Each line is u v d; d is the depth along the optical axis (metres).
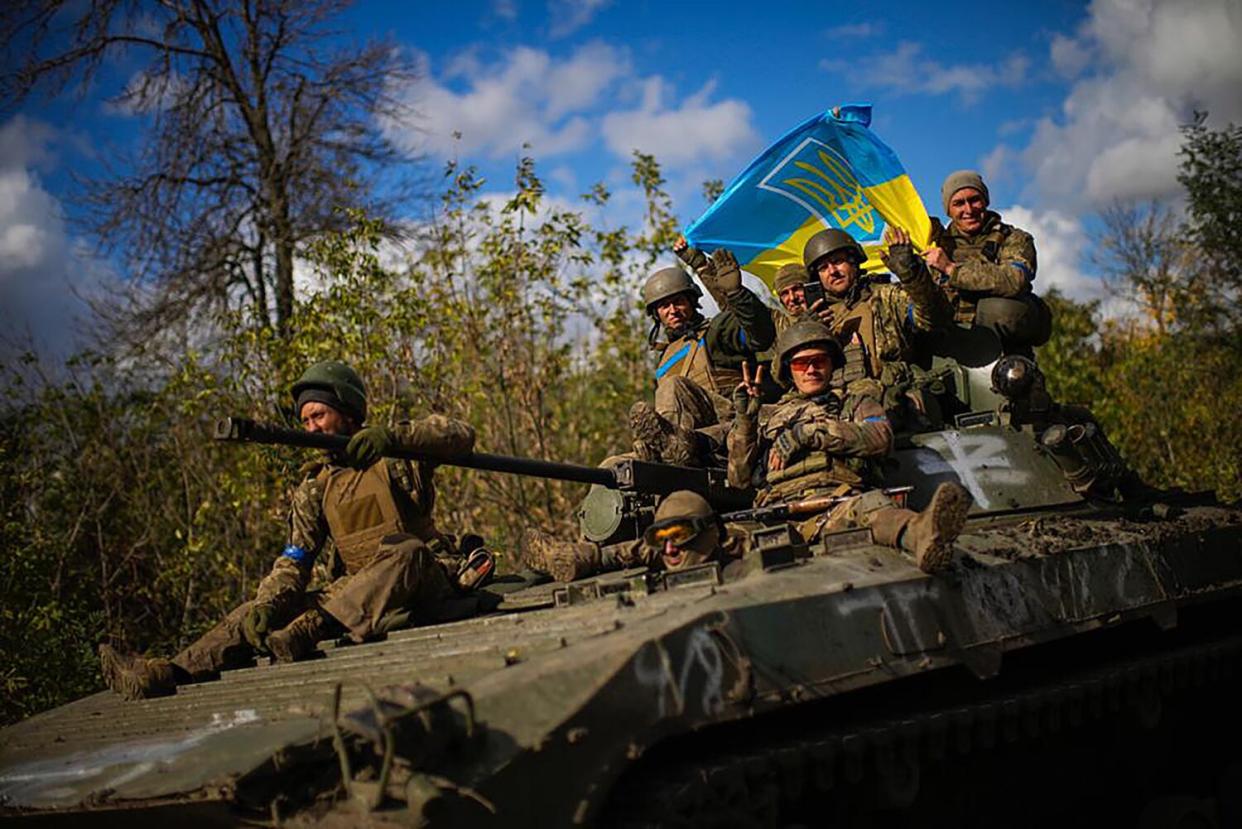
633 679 5.17
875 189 11.02
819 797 6.82
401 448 7.24
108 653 7.57
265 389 15.23
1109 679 7.77
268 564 15.77
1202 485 19.59
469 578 7.75
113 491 15.91
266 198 22.20
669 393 9.29
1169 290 24.72
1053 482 8.73
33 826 6.81
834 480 7.88
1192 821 8.30
